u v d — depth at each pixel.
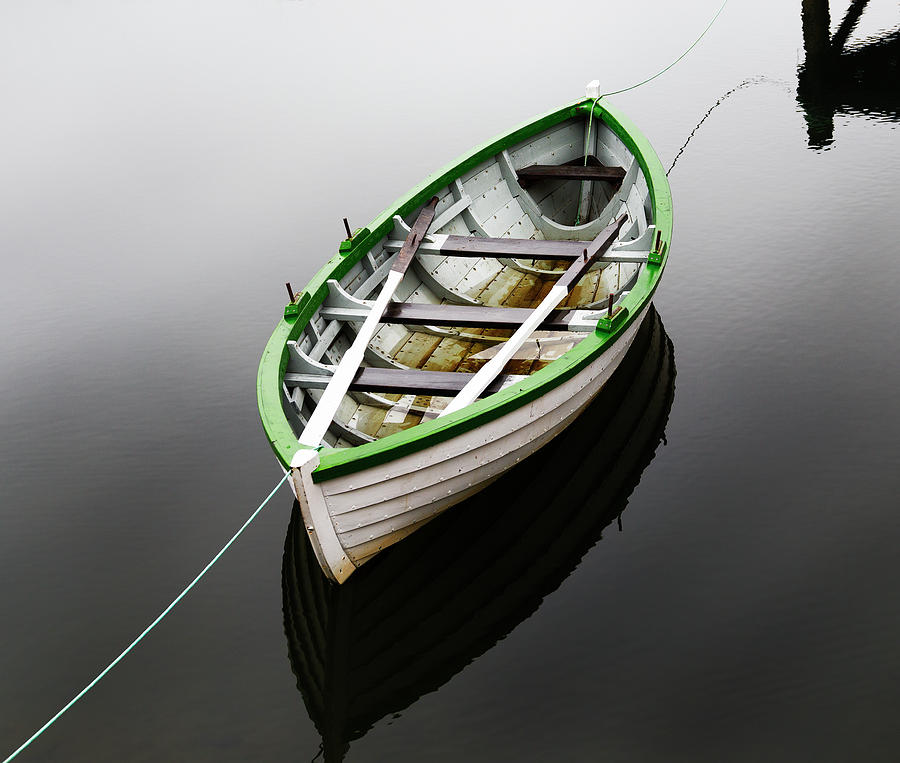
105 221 14.26
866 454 8.67
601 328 8.46
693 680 6.77
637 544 8.02
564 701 6.72
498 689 6.86
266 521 8.72
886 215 12.28
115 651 7.45
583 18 20.64
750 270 11.48
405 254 9.68
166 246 13.49
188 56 20.59
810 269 11.37
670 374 9.98
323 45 20.45
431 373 8.20
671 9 20.77
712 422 9.27
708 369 9.98
